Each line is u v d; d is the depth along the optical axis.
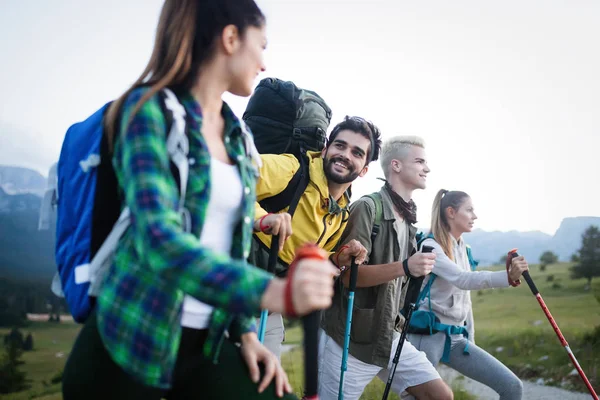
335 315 3.16
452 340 3.78
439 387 3.21
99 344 1.20
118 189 1.24
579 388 6.66
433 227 4.04
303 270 0.90
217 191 1.32
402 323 3.32
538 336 8.33
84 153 1.29
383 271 3.06
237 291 0.92
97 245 1.24
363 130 2.86
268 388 1.43
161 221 1.00
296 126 3.03
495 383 3.67
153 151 1.10
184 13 1.31
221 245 1.36
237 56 1.36
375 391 5.95
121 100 1.22
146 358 1.14
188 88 1.33
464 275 3.67
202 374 1.40
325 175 2.84
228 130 1.40
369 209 3.19
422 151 3.66
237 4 1.35
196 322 1.35
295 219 2.73
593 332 8.05
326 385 3.18
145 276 1.15
